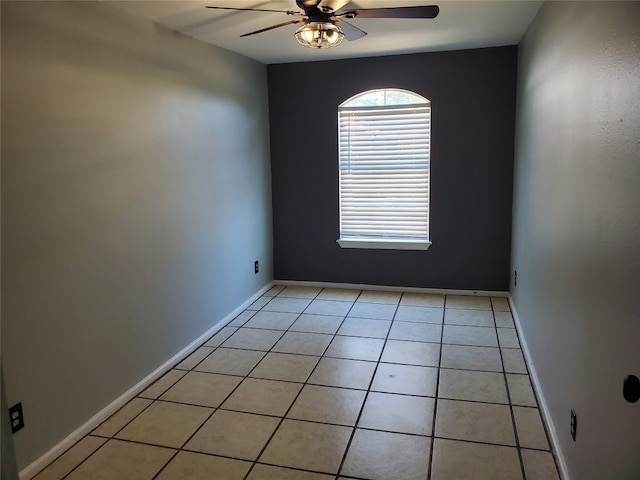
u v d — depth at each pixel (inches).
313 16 100.8
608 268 62.2
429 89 175.5
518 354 134.0
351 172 189.6
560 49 94.3
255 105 180.4
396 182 185.8
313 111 188.1
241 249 172.4
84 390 101.4
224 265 160.2
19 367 86.7
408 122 180.7
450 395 113.2
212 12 114.6
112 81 107.3
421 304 176.9
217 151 153.4
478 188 177.9
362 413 106.7
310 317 166.2
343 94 183.6
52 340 93.4
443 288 187.9
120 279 111.2
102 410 106.3
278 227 200.5
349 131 186.9
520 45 156.8
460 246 183.5
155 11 112.3
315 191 193.9
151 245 122.0
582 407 74.0
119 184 110.0
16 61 84.4
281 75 188.4
